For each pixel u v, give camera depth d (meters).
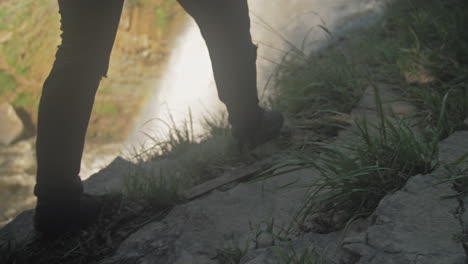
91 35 2.19
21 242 2.50
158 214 2.58
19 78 9.23
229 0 2.52
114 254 2.37
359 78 3.60
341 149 2.67
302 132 3.12
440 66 3.45
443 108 2.49
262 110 2.98
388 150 2.33
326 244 2.07
